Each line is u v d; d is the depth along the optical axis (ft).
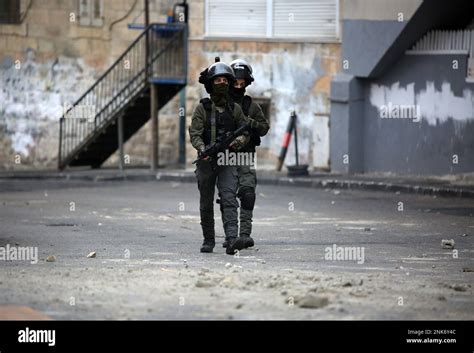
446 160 161.68
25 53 202.80
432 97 162.91
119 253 84.79
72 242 93.91
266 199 142.10
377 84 170.30
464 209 126.72
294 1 180.55
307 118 181.16
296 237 98.32
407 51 165.78
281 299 58.95
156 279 66.64
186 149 185.06
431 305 58.59
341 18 178.40
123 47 202.28
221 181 83.71
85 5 202.49
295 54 181.06
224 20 184.34
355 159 172.35
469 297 61.77
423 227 108.06
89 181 176.14
